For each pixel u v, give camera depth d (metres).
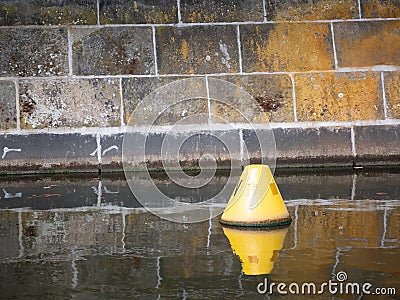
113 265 4.23
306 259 4.27
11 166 9.24
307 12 9.62
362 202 6.50
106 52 9.39
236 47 9.53
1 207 6.61
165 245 4.79
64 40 9.34
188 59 9.49
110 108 9.38
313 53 9.58
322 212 5.98
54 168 9.30
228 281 3.80
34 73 9.28
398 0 9.67
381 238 4.84
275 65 9.56
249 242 4.82
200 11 9.54
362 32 9.65
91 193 7.50
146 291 3.65
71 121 9.34
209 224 5.59
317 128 9.54
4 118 9.23
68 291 3.68
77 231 5.37
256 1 9.59
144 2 9.48
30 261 4.38
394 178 8.26
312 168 9.49
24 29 9.28
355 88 9.60
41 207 6.59
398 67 9.65
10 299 3.56
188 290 3.64
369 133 9.57
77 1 9.39
